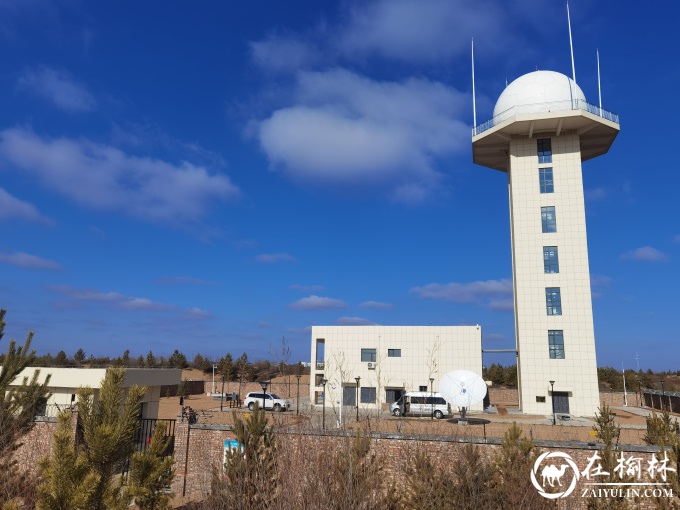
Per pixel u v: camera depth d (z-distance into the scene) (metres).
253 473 11.77
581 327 48.53
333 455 12.70
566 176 52.09
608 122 51.31
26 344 13.68
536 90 53.56
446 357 52.81
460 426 34.47
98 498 8.29
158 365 78.81
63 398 25.14
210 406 50.31
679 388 75.88
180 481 17.88
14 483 12.05
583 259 49.88
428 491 13.30
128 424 8.72
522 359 49.25
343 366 54.47
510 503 12.90
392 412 45.03
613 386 71.81
